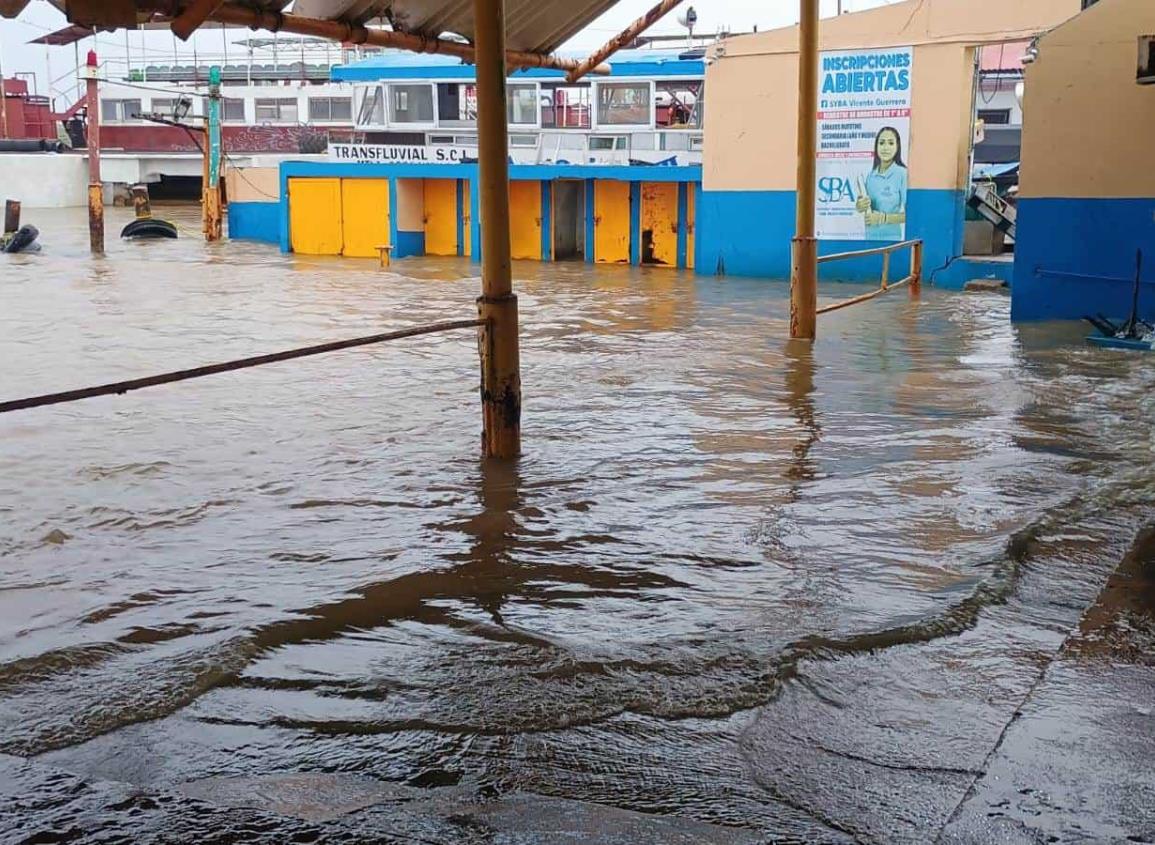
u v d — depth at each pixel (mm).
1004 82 31984
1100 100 12094
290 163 26344
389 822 2861
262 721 3496
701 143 24672
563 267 22859
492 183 6664
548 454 7102
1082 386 9172
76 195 46781
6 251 25688
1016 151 31891
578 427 7879
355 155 26203
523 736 3357
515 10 9117
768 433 7598
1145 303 12305
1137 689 3549
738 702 3559
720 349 11531
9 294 17234
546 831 2805
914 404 8516
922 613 4277
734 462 6809
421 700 3625
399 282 19625
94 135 25719
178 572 4977
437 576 4859
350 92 44062
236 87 45125
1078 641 3949
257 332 13117
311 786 3080
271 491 6340
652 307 15617
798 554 5059
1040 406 8367
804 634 4098
